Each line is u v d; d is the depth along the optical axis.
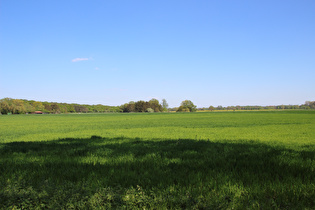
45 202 3.71
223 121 40.91
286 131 19.70
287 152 8.09
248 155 7.51
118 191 4.04
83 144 11.27
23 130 26.31
